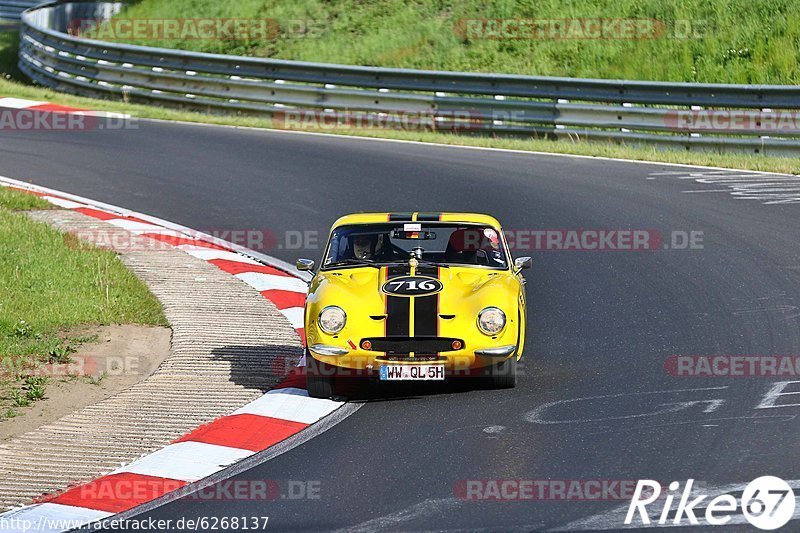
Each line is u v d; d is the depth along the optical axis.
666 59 71.25
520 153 54.06
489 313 22.72
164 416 22.11
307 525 16.31
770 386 22.81
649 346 26.36
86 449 20.22
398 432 20.72
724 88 53.78
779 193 43.66
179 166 51.41
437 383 24.22
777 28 71.06
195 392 23.72
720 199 42.84
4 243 35.03
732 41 71.06
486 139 57.31
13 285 30.83
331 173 49.28
